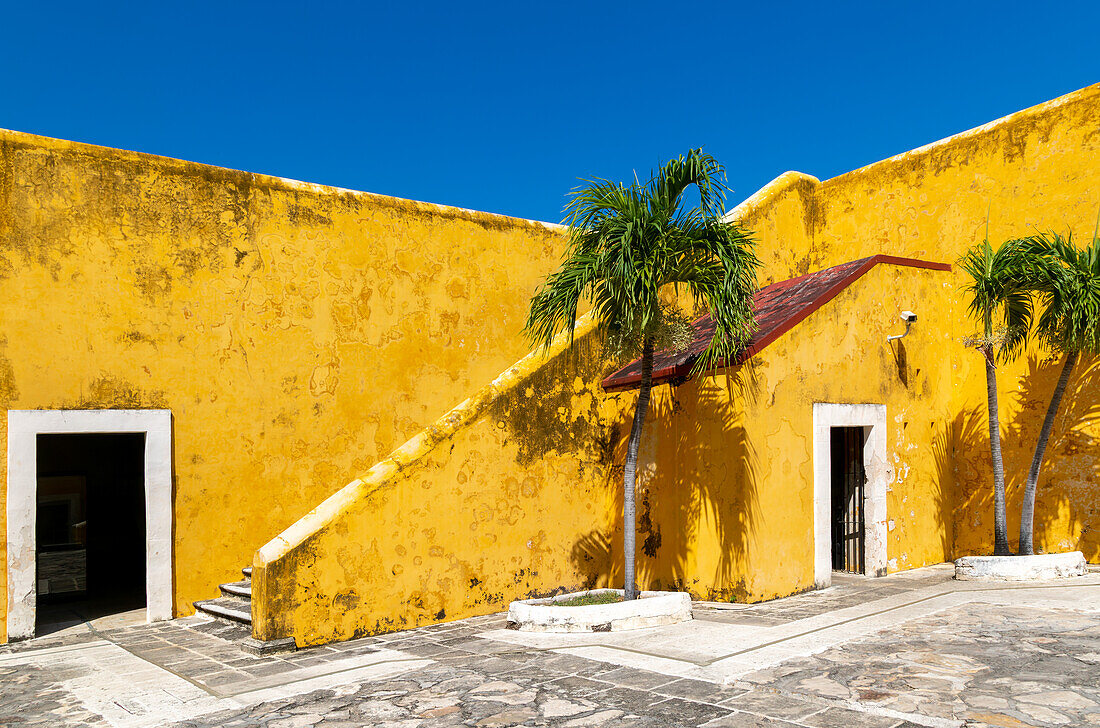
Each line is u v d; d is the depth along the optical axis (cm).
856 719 436
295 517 916
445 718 474
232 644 712
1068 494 975
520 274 1119
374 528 756
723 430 830
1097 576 875
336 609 725
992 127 1077
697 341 920
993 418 904
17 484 757
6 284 764
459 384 1049
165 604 830
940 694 472
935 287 1073
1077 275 833
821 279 1006
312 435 933
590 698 498
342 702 519
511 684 540
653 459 916
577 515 927
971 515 1059
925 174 1155
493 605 842
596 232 719
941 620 677
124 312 826
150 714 514
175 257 859
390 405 991
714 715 452
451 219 1058
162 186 855
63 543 1045
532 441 889
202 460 863
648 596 766
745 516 812
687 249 714
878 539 964
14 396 763
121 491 1098
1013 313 906
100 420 802
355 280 975
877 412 972
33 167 784
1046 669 517
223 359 881
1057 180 1004
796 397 876
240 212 901
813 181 1310
